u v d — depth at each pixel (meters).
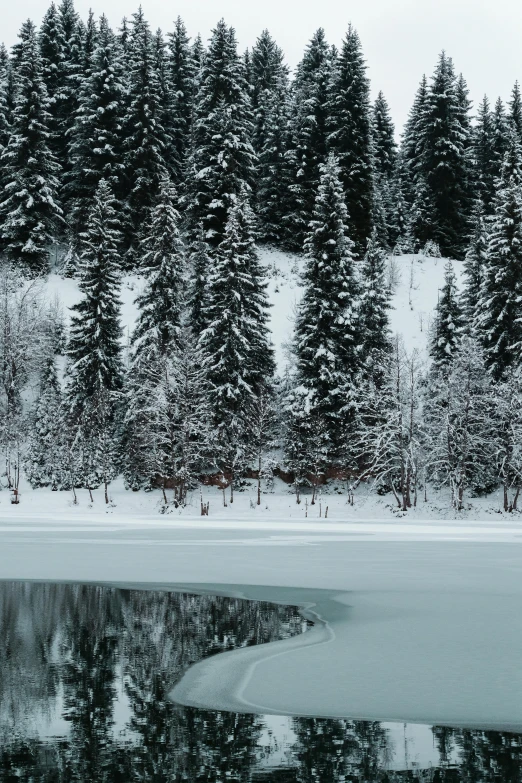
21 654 10.91
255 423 53.44
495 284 55.53
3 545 26.45
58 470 54.66
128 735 7.64
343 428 54.69
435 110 84.38
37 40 84.38
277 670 9.97
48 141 80.38
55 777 6.63
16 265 69.12
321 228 56.22
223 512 50.47
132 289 71.06
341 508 51.59
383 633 12.17
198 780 6.58
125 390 55.00
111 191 71.44
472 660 10.40
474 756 7.11
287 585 17.42
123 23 95.50
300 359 55.19
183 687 9.25
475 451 51.78
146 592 16.44
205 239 68.69
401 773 6.73
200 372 52.41
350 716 8.22
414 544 27.88
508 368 51.97
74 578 18.44
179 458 50.41
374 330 57.44
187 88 89.62
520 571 19.89
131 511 50.47
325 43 93.88
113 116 73.31
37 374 63.12
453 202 84.56
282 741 7.48
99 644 11.54
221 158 68.81
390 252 85.81
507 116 95.81
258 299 57.16
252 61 101.62
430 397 55.16
